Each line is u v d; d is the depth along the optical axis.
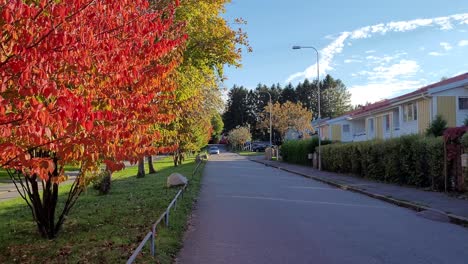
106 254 7.48
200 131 45.62
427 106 28.06
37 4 5.61
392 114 35.09
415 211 13.20
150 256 7.16
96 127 5.81
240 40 16.34
